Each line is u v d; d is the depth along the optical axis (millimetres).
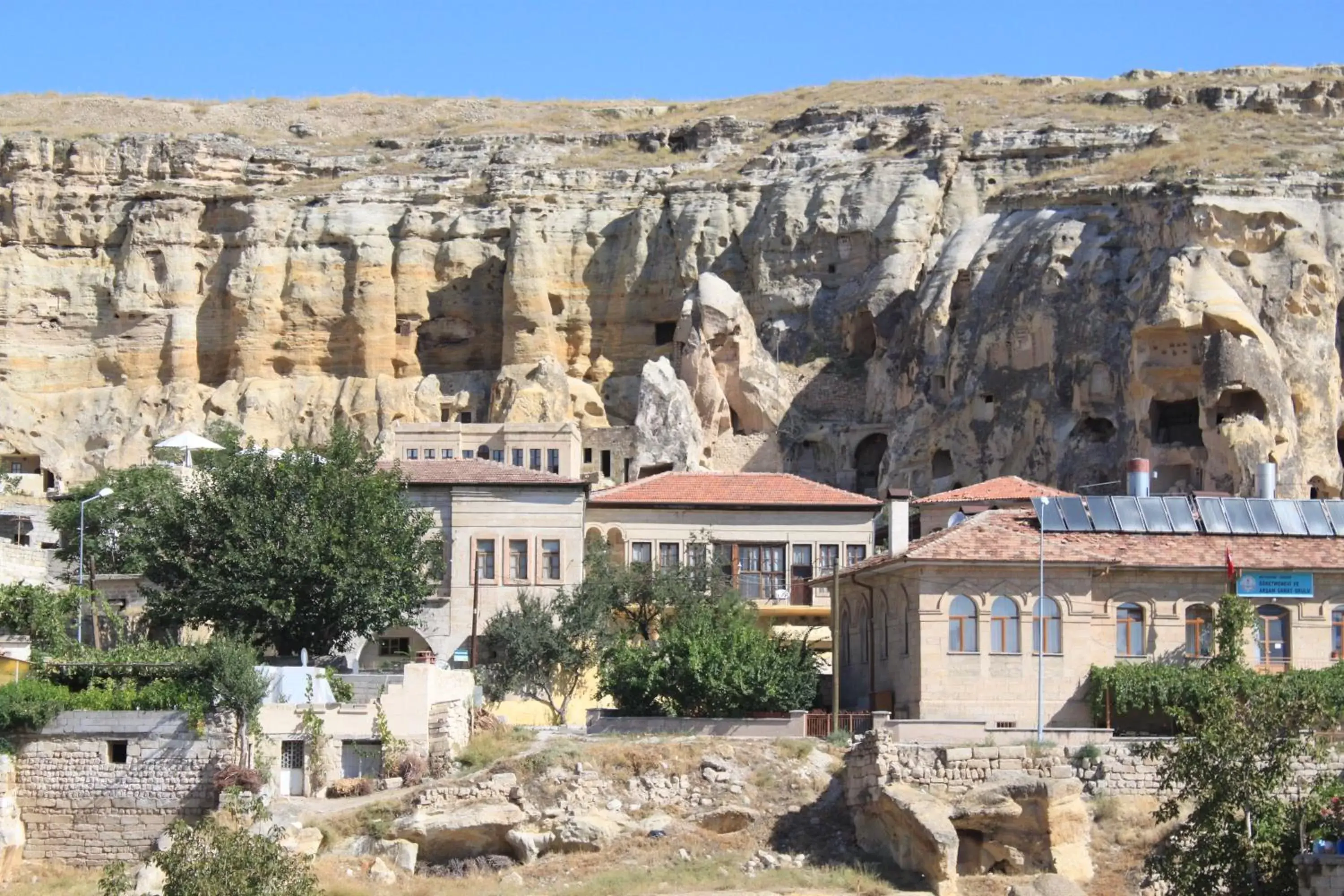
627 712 83000
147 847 73250
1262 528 84062
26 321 156875
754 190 155500
